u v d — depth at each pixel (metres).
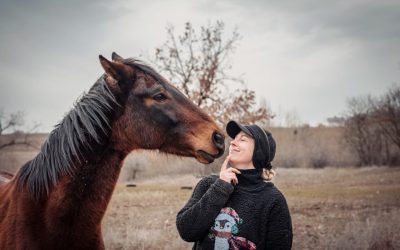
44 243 2.60
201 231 2.39
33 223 2.63
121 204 10.82
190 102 2.98
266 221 2.34
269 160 2.47
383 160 32.88
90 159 2.74
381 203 10.87
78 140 2.72
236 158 2.47
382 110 32.12
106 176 2.80
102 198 2.77
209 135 2.88
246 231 2.33
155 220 8.36
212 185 2.40
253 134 2.42
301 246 6.20
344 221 8.29
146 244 6.04
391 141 33.41
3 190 3.22
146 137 2.87
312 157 32.38
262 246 2.34
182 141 2.89
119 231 7.03
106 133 2.81
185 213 2.49
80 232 2.68
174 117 2.87
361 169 27.45
